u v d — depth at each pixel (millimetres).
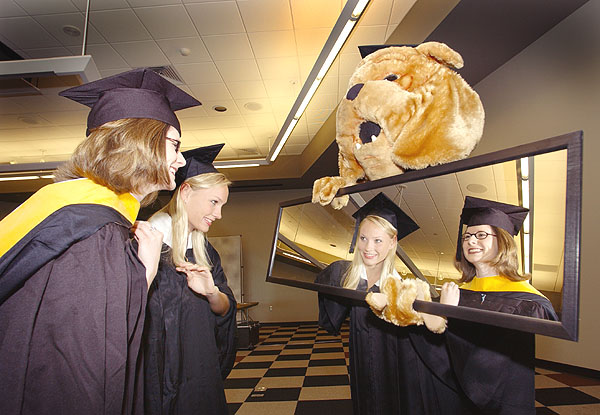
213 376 1329
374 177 1397
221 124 7543
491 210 977
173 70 5418
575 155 806
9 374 662
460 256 1056
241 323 6871
